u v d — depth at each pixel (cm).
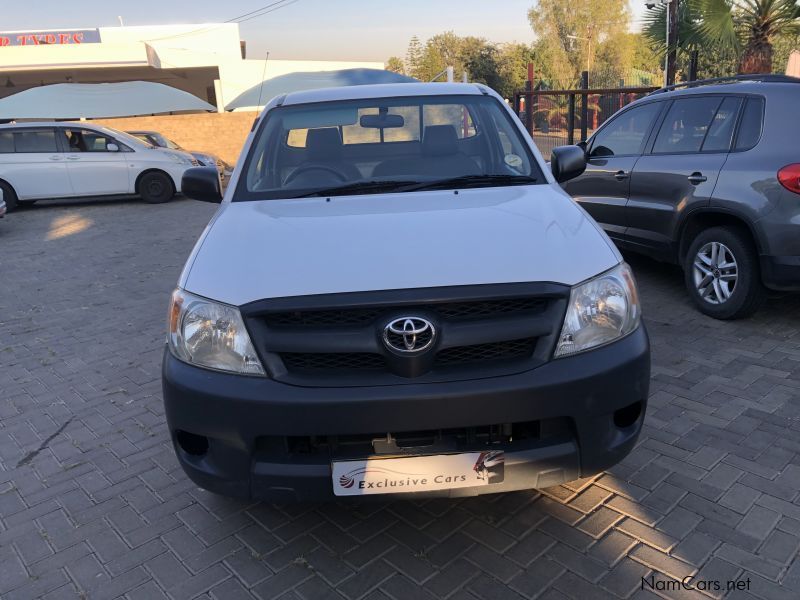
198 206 1300
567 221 272
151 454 347
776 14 1005
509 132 361
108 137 1323
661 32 1281
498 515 277
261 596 241
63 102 1838
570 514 275
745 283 459
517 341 230
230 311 233
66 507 303
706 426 340
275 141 360
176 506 298
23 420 395
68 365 482
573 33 4916
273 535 274
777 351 427
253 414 225
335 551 262
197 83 2883
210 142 2109
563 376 225
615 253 259
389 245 251
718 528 262
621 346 237
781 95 446
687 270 508
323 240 259
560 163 364
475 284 227
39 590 251
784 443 321
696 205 483
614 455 240
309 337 225
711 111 495
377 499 233
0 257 885
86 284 720
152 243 941
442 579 244
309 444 231
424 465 227
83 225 1124
